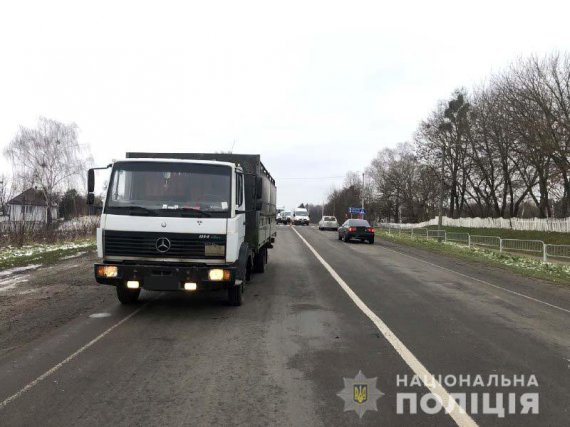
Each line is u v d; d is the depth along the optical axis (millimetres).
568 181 37875
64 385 4715
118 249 7770
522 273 15805
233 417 4004
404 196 81875
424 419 4039
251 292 10453
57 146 50969
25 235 21750
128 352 5848
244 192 9305
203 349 6008
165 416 4008
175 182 8023
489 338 6828
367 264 17125
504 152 44500
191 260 7746
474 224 47844
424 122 56312
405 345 6320
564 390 4785
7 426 3811
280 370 5227
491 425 3953
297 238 32688
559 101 31672
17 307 8508
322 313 8328
